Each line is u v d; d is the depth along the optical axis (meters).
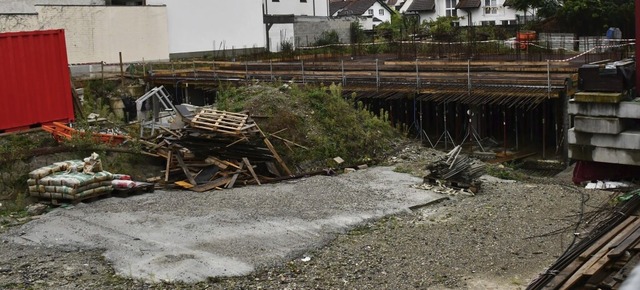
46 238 11.51
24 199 14.00
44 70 16.64
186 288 9.38
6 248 11.14
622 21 40.66
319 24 49.81
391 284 9.45
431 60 32.31
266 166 16.50
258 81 26.47
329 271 9.95
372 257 10.51
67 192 13.39
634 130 16.14
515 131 23.98
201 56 40.12
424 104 26.02
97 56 34.84
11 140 15.71
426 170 16.39
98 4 36.62
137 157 16.44
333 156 17.67
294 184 15.28
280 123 18.05
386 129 19.88
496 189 14.76
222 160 16.12
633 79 16.45
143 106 28.02
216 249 10.75
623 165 16.27
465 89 23.56
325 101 19.55
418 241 11.21
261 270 9.97
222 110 18.50
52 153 15.31
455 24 59.88
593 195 13.94
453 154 15.23
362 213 12.75
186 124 16.38
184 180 15.61
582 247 10.13
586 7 40.38
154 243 11.07
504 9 60.38
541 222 12.07
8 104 15.88
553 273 9.20
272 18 46.28
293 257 10.48
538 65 27.09
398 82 25.61
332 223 12.10
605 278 8.84
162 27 38.03
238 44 42.66
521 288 9.21
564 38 38.47
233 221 12.23
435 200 13.72
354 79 26.91
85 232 11.73
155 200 13.86
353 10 77.38
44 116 16.66
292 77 28.30
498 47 36.22
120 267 10.10
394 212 12.89
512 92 22.39
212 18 41.03
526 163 21.88
